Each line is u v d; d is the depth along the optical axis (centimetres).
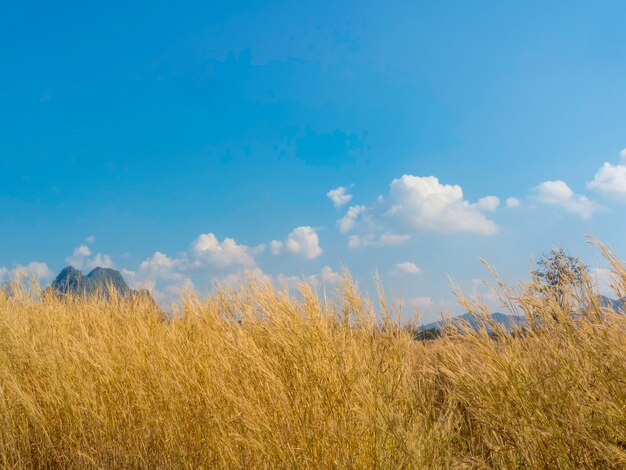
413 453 338
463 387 385
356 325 419
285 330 396
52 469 406
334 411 354
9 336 516
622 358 327
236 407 370
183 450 373
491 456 364
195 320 491
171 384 405
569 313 360
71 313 592
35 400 440
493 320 392
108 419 412
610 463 303
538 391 344
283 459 332
